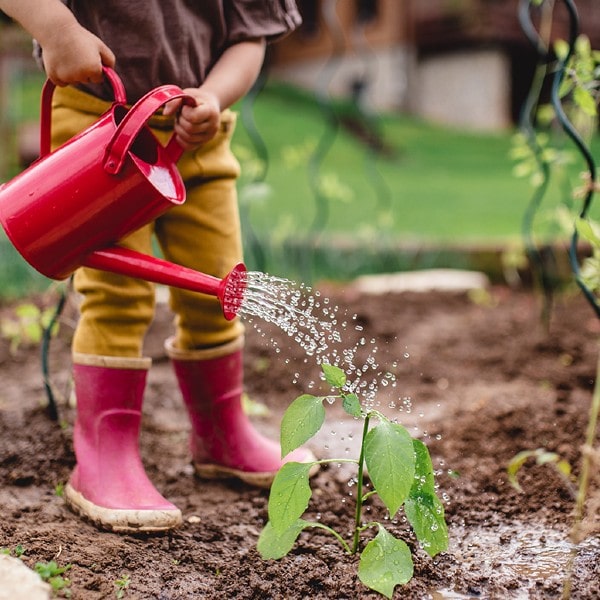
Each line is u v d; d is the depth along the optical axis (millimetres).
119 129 1337
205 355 1729
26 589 1184
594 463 1762
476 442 1950
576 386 2434
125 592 1278
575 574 1398
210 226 1668
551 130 3145
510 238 4727
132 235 1592
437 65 15734
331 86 16094
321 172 9898
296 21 1728
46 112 1490
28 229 1368
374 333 3045
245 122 3016
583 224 1367
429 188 8859
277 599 1316
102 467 1564
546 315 2916
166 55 1549
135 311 1623
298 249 3877
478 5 14641
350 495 1705
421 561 1426
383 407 2346
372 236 4395
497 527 1595
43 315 2172
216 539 1528
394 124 14430
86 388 1605
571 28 1849
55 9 1403
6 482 1746
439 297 3555
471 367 2723
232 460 1772
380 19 15602
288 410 1264
